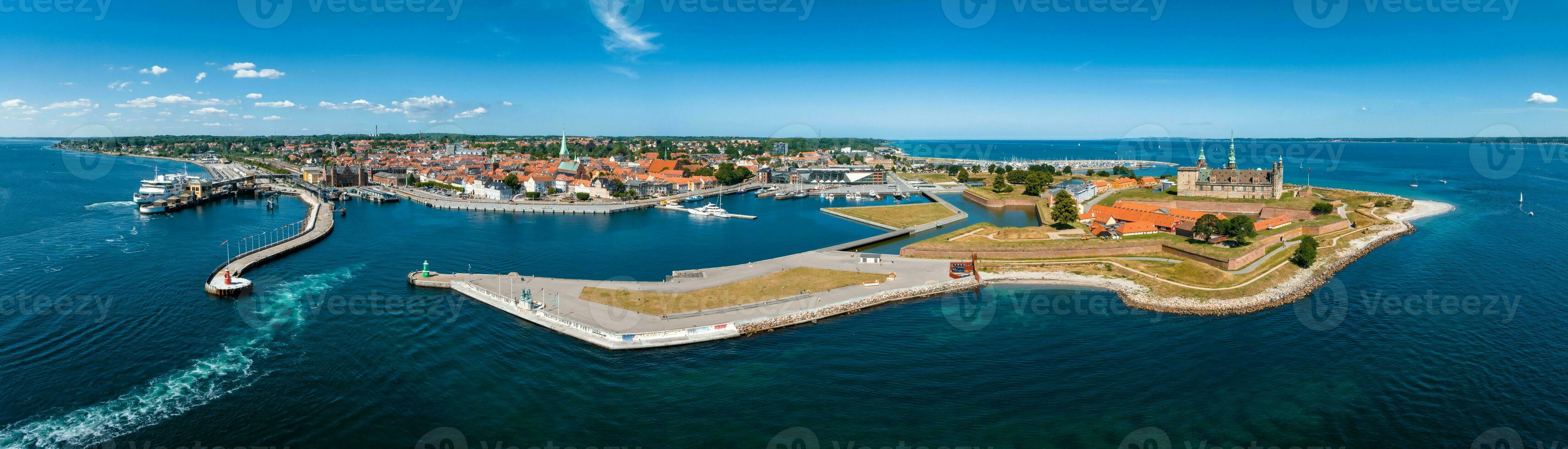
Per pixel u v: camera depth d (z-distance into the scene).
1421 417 104.25
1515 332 137.50
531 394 112.06
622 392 112.88
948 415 105.94
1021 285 178.75
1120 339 136.62
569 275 188.25
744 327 140.25
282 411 106.50
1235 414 105.38
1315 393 111.81
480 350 129.50
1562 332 136.75
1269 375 118.50
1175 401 109.88
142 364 122.12
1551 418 103.69
